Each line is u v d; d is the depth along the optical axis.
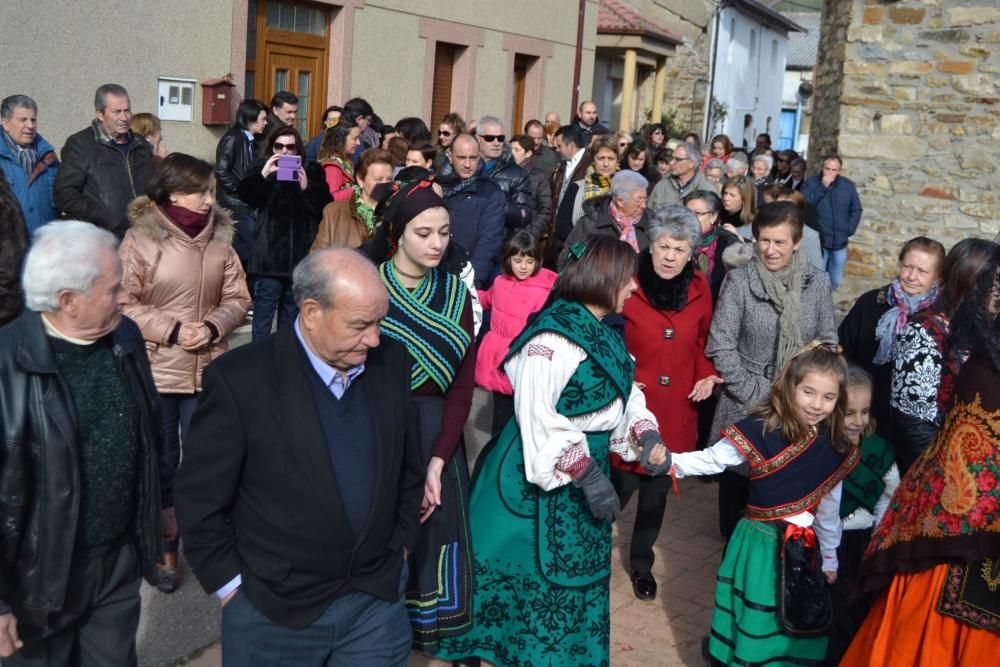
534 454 3.57
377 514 2.79
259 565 2.74
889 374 4.57
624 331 4.55
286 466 2.70
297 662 2.82
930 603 2.94
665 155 10.57
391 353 2.96
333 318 2.64
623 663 4.22
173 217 4.48
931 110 11.19
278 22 11.48
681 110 27.73
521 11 15.84
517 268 5.71
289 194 7.11
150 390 3.07
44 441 2.74
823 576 3.80
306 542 2.72
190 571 4.81
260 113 8.34
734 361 4.77
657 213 4.75
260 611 2.76
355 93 12.51
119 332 2.99
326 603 2.78
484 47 15.05
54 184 6.91
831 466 3.77
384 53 12.89
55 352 2.81
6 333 2.77
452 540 3.64
